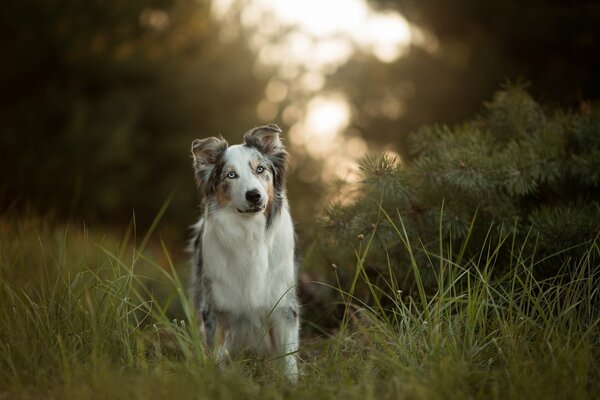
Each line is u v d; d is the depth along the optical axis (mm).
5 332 4484
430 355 4203
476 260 5699
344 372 4227
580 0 12297
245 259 5227
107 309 4762
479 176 5566
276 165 5465
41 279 5078
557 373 3883
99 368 4094
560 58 12789
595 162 5676
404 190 5727
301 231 7375
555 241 5410
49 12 15500
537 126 6492
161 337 5324
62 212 14875
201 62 17031
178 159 16188
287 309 5398
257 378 4594
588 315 4676
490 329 4715
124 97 15750
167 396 3777
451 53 14742
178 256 9648
